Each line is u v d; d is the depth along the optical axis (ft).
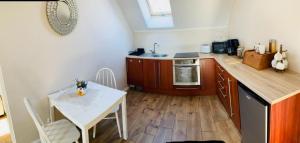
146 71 13.69
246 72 7.83
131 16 13.80
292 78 6.52
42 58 7.45
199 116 10.02
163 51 15.14
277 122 5.36
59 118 8.36
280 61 7.34
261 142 5.71
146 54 14.79
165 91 13.52
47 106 7.75
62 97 7.40
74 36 8.93
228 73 8.66
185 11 12.41
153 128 9.08
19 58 6.66
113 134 8.74
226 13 12.71
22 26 6.68
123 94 7.62
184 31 14.26
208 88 12.75
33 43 7.07
